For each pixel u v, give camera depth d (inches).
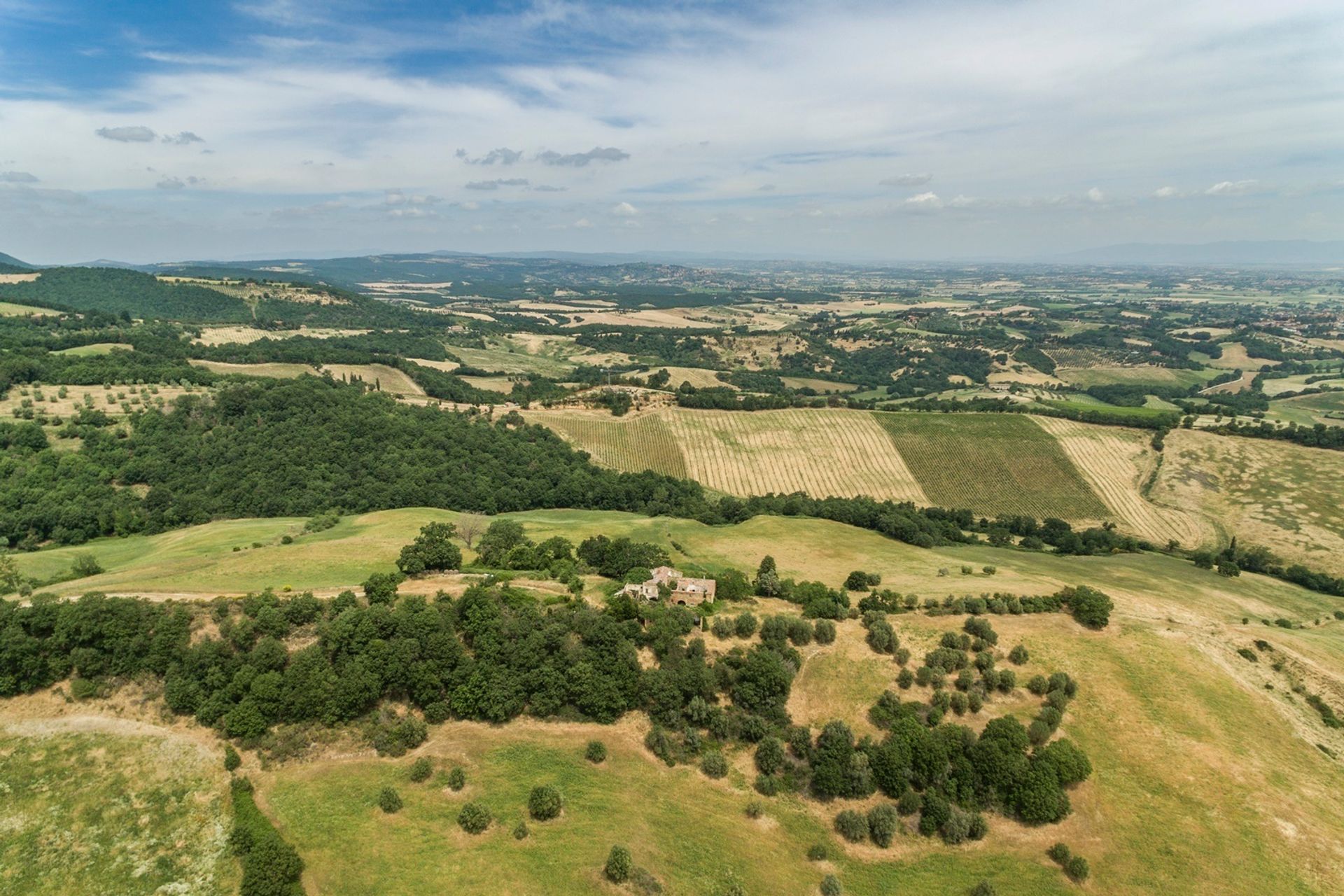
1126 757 2532.0
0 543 4495.6
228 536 4443.9
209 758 2292.1
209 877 1942.7
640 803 2268.7
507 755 2399.1
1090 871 2151.8
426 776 2262.6
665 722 2603.3
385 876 1893.5
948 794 2359.7
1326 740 2711.6
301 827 2047.2
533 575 3334.2
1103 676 2837.1
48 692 2459.4
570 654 2662.4
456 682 2554.1
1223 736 2615.7
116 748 2289.6
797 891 2027.6
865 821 2257.6
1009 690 2748.5
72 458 5241.1
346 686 2437.3
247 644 2561.5
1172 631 3179.1
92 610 2519.7
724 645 2883.9
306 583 3159.5
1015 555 4980.3
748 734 2556.6
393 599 2854.3
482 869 1927.9
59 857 1977.1
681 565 4015.8
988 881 2100.1
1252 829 2283.5
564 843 2047.2
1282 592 4746.6
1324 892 2091.5
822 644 2938.0
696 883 1978.3
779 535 4926.2
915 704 2655.0
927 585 3695.9
